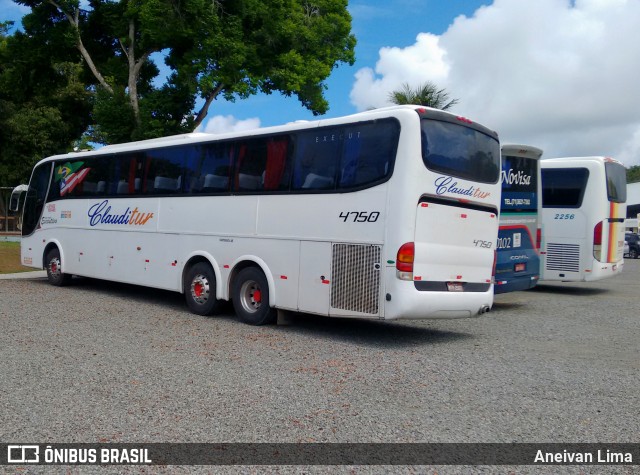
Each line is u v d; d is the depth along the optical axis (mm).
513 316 12328
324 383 6812
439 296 8844
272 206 10164
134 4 20812
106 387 6457
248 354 8180
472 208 9508
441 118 9078
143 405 5895
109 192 13773
